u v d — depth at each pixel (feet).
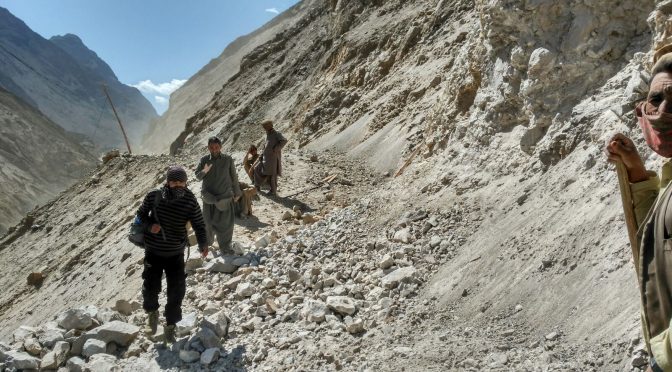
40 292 50.93
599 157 18.11
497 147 24.63
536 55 22.59
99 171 85.87
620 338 12.00
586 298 14.07
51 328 19.20
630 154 6.13
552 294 15.06
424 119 50.34
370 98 72.90
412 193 27.09
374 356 15.44
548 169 20.71
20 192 339.36
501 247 18.39
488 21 27.20
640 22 21.30
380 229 25.11
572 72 21.94
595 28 21.77
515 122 24.67
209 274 25.23
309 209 38.60
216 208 27.07
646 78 5.74
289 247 26.71
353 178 47.47
